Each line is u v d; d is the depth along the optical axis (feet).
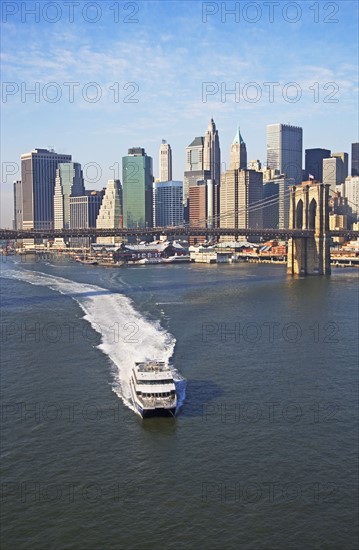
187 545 142.72
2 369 281.13
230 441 197.16
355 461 183.32
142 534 146.61
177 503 159.63
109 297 568.00
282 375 272.10
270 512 155.84
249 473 175.83
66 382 259.60
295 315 451.12
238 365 288.51
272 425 210.59
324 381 263.08
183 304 515.50
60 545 142.41
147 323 404.16
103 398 238.07
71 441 196.44
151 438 199.11
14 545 142.31
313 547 142.51
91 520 152.05
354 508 157.99
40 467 178.70
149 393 221.25
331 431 205.77
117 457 185.57
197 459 184.34
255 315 449.48
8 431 204.54
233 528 149.18
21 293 610.65
